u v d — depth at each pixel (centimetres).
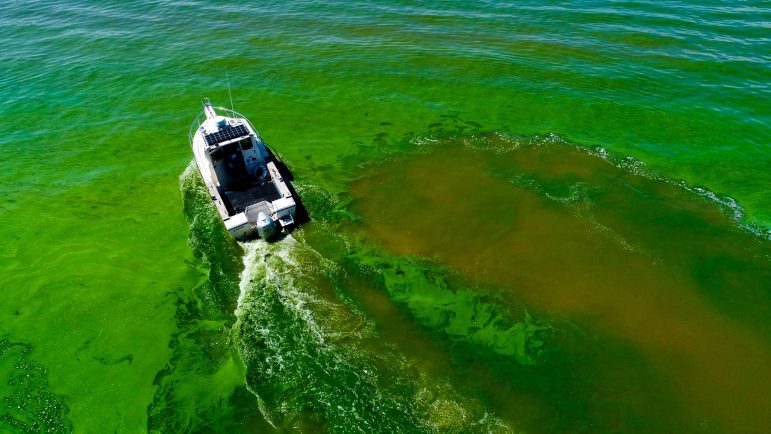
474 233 1695
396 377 1240
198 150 1853
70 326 1373
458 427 1137
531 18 3456
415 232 1700
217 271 1547
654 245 1638
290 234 1667
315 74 2795
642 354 1303
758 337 1347
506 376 1246
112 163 2075
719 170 1980
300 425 1144
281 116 2408
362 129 2303
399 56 2975
